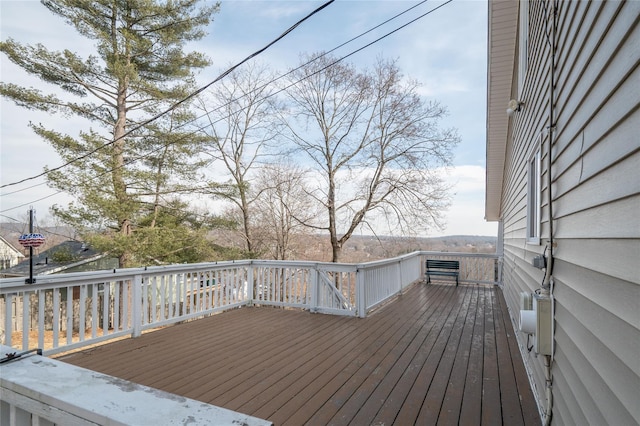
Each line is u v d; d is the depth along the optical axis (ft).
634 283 3.37
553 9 7.45
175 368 11.02
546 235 8.50
